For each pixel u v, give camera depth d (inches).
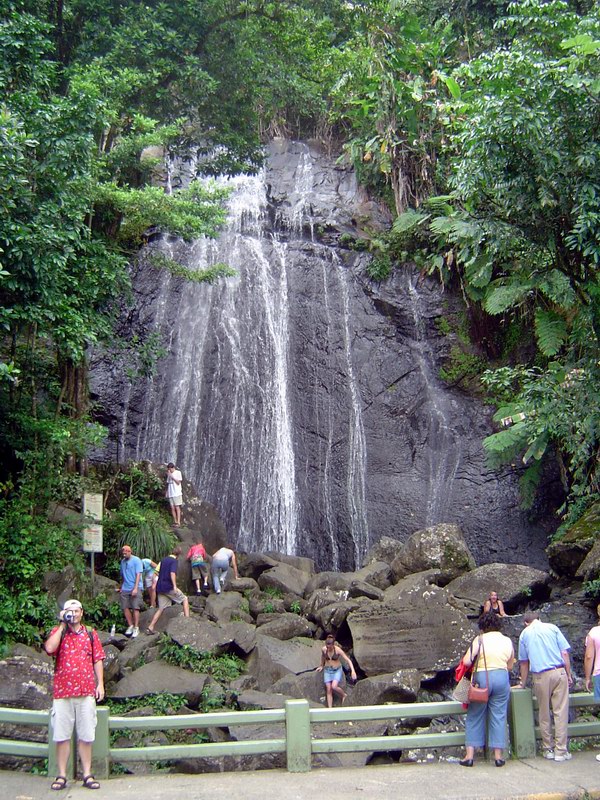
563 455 705.0
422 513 761.0
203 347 843.4
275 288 881.5
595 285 488.4
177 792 265.0
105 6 679.7
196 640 452.8
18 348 576.4
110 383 787.4
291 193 1045.8
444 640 468.4
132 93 669.3
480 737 298.2
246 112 788.0
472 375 823.7
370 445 802.8
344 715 299.0
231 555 577.6
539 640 310.3
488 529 732.7
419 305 860.6
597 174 424.2
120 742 366.9
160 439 794.2
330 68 900.6
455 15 826.8
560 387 491.2
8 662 370.3
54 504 541.3
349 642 519.8
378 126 912.9
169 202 606.5
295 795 259.6
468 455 780.0
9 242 446.6
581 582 566.3
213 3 724.0
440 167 869.8
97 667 285.0
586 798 260.7
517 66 421.1
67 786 273.9
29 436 549.6
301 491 798.5
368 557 660.7
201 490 791.7
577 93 421.1
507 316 818.8
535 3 461.7
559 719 305.0
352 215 949.2
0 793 264.4
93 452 758.5
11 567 459.8
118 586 528.7
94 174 574.2
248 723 294.2
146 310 832.9
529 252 492.1
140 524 586.2
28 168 479.2
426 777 281.3
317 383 837.8
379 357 842.8
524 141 422.0
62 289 530.3
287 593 583.5
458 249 818.2
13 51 512.4
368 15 863.1
